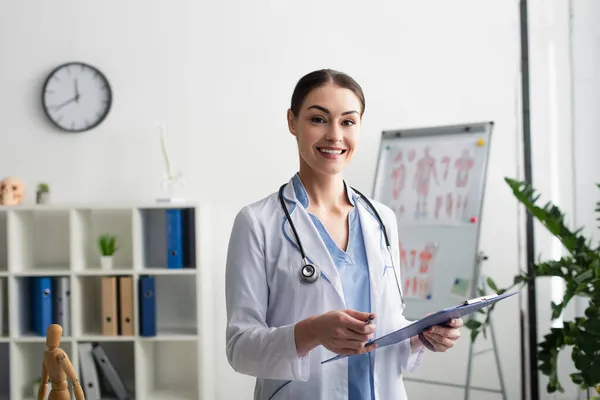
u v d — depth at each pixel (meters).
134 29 3.69
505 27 3.47
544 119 3.38
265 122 3.67
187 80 3.69
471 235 3.09
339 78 1.44
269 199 1.54
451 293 3.08
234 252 1.48
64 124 3.67
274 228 1.48
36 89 3.70
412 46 3.57
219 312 3.67
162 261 3.65
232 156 3.68
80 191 3.70
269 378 1.42
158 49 3.69
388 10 3.59
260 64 3.67
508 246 3.44
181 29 3.69
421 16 3.56
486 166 3.13
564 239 2.47
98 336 3.36
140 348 3.38
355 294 1.47
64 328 3.39
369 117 3.59
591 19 3.21
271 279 1.46
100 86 3.67
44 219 3.70
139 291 3.38
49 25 3.69
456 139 3.25
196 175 3.68
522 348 3.29
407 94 3.57
